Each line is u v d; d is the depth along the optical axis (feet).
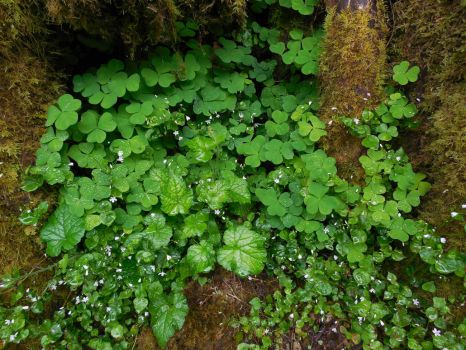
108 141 1.64
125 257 1.43
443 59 1.50
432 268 1.38
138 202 1.53
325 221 1.63
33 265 1.42
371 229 1.60
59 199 1.47
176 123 1.67
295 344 1.42
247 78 2.05
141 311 1.40
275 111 1.81
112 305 1.37
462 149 1.40
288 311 1.45
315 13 1.88
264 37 2.02
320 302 1.45
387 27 1.64
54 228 1.41
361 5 1.57
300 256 1.52
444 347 1.25
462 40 1.44
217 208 1.49
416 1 1.55
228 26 1.91
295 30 1.92
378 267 1.53
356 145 1.64
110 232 1.47
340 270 1.51
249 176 1.77
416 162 1.62
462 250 1.38
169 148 1.77
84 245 1.49
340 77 1.62
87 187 1.47
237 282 1.54
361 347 1.40
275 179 1.62
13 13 1.32
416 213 1.59
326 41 1.66
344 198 1.57
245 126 1.81
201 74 1.84
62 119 1.44
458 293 1.35
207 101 1.85
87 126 1.56
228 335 1.42
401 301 1.38
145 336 1.39
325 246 1.53
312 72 1.78
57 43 1.60
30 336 1.30
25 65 1.42
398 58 1.67
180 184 1.50
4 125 1.38
